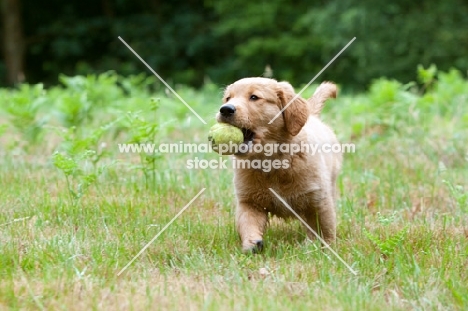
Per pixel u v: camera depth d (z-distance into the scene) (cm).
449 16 2738
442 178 1018
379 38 2736
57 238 691
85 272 611
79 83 1513
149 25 3431
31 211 799
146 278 599
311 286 585
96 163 1006
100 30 3475
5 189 907
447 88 1644
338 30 2767
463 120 1309
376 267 629
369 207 884
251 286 579
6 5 3359
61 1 3578
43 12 3575
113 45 3409
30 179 965
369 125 1320
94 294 554
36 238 700
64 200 852
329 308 534
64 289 562
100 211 809
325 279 600
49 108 1662
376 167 1076
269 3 3097
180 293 561
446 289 575
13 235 712
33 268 620
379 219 736
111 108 1419
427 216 827
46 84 3431
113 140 1220
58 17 3569
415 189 962
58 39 3441
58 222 766
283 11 3133
